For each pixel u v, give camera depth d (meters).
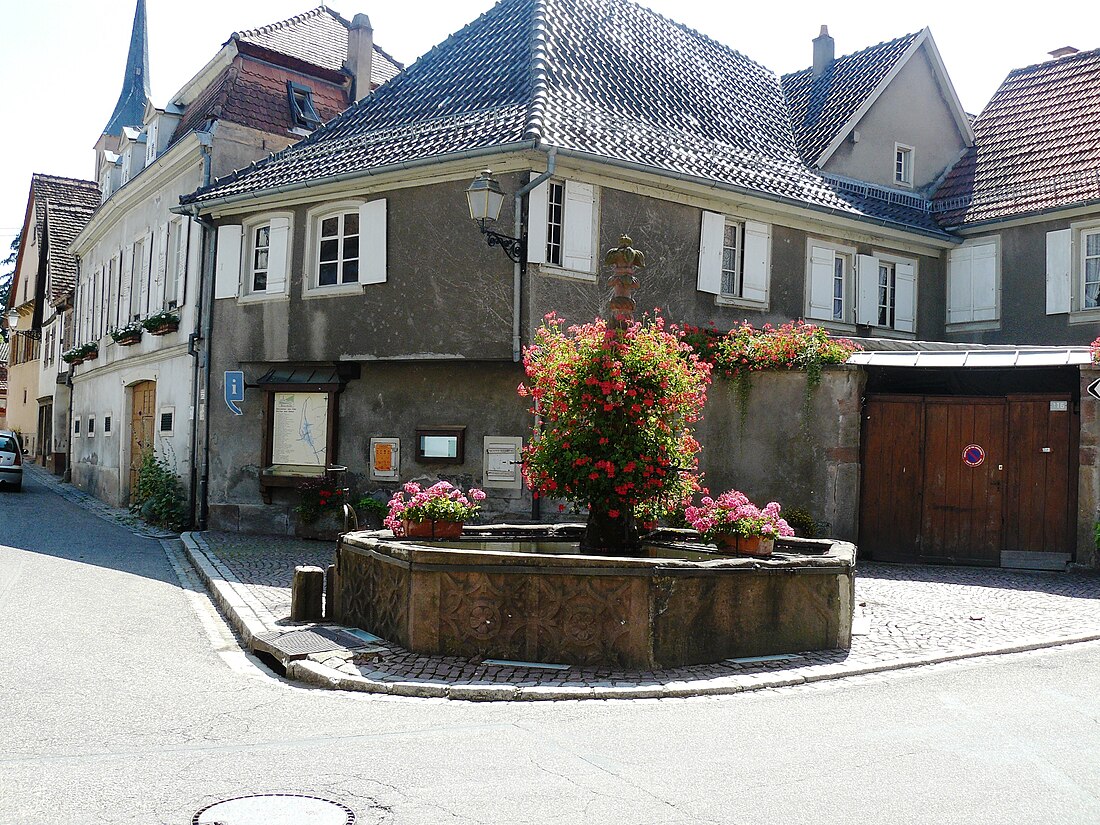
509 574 7.82
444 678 7.35
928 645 8.59
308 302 16.73
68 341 31.44
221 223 18.12
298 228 17.00
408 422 16.08
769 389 14.64
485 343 14.95
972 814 4.64
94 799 4.78
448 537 9.49
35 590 11.31
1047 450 13.50
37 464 37.00
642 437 8.80
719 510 8.84
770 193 16.98
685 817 4.57
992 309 19.72
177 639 9.09
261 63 20.67
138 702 6.78
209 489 17.98
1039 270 19.06
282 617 9.57
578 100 16.55
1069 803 4.80
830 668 7.72
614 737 5.94
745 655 8.05
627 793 4.89
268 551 14.85
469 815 4.59
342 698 7.00
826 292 18.56
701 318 16.67
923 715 6.46
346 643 8.30
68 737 5.89
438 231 15.36
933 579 12.61
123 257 23.95
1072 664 8.05
